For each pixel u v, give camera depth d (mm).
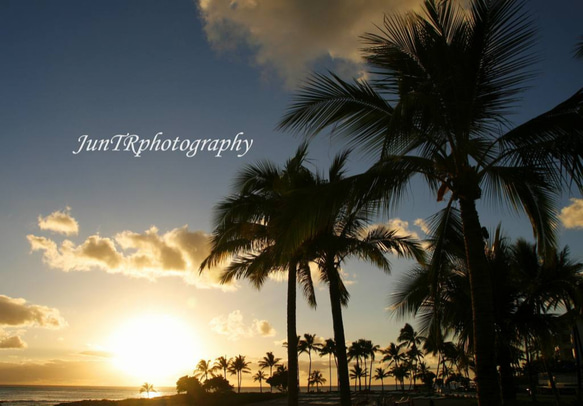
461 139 7203
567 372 37594
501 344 14555
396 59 7527
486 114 7699
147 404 60500
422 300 14500
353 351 105125
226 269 17250
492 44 7199
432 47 7156
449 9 7246
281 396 73312
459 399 30750
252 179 15977
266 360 126875
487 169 7434
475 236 6934
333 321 13977
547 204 8383
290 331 15094
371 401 42281
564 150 6359
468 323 14398
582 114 6168
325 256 14297
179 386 67812
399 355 96062
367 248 13945
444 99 7117
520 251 17016
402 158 7430
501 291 15141
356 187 7098
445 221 8883
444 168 7449
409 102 6344
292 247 6852
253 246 15852
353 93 7602
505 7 6961
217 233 15594
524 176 7480
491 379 6422
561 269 15125
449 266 10539
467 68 7117
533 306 15188
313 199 6973
